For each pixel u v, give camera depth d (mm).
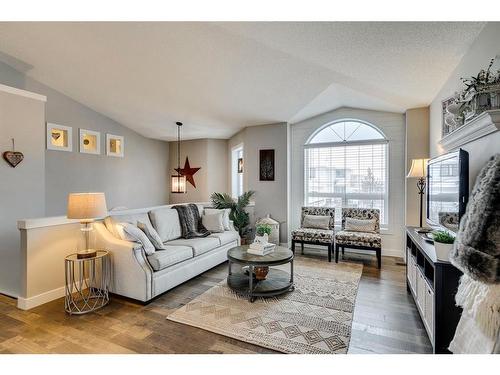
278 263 2998
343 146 5266
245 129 5844
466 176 2064
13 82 4238
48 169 4820
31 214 3641
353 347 2135
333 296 3076
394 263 4348
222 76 3750
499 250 1391
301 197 5578
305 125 5520
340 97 4508
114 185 5957
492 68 1939
